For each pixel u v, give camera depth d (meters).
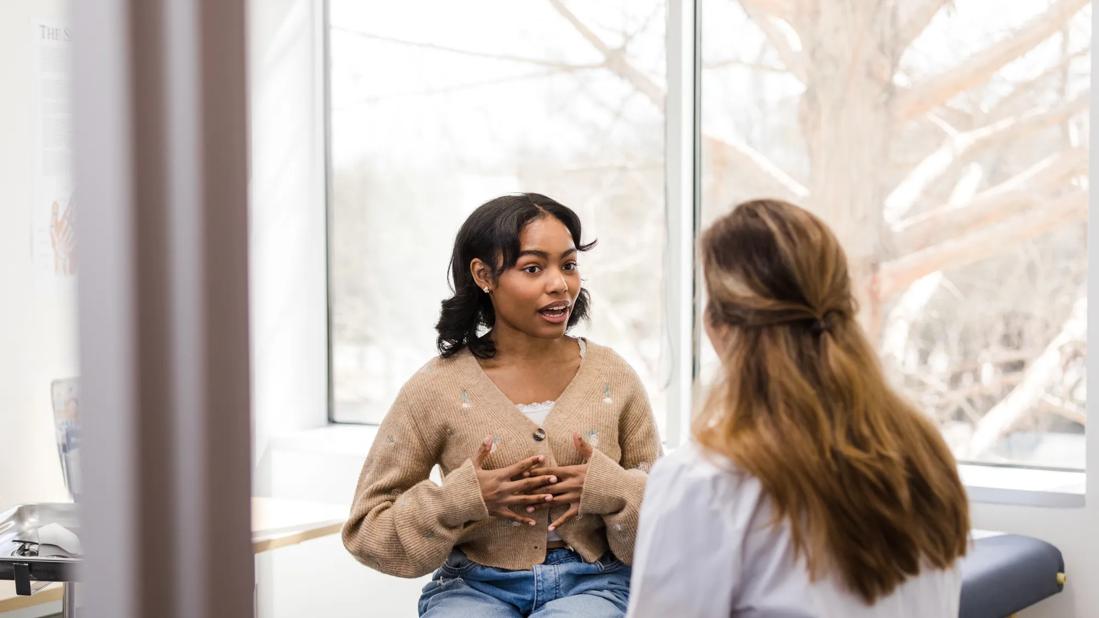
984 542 2.33
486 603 1.62
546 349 1.75
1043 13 2.59
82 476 0.60
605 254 3.24
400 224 3.63
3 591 2.43
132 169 0.58
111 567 0.59
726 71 2.96
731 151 2.97
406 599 3.19
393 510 1.61
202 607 0.60
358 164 3.70
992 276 2.68
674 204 2.99
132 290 0.58
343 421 3.79
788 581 1.06
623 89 3.20
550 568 1.63
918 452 1.09
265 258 3.55
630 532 1.61
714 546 1.08
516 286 1.66
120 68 0.58
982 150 2.67
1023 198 2.64
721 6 2.96
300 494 3.44
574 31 3.28
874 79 2.77
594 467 1.60
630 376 1.78
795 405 1.06
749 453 1.05
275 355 3.60
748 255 1.12
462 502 1.56
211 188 0.59
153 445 0.59
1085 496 2.40
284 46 3.59
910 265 2.76
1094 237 2.39
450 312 1.75
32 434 2.86
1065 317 2.61
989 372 2.70
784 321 1.10
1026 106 2.62
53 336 2.88
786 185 2.90
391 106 3.62
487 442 1.60
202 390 0.59
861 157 2.79
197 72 0.58
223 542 0.60
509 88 3.40
